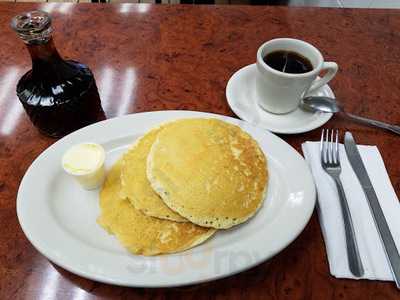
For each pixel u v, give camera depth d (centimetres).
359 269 55
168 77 88
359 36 102
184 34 99
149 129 71
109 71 88
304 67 76
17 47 93
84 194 64
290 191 63
